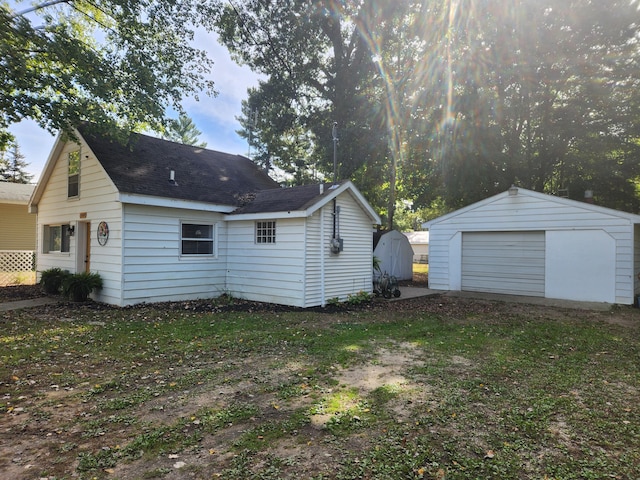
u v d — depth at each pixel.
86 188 11.06
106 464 2.78
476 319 8.58
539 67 16.67
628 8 14.77
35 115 10.27
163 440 3.12
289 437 3.19
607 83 16.20
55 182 12.75
